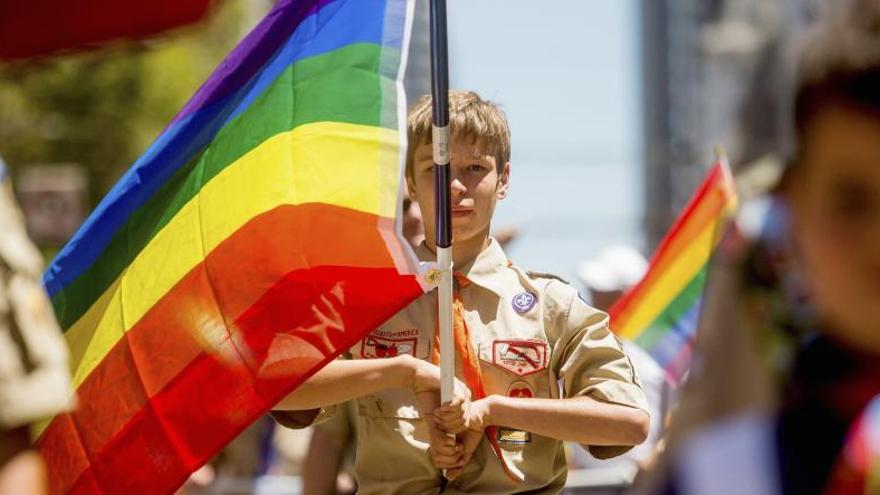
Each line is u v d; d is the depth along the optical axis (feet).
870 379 19.61
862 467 19.33
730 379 20.08
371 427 43.88
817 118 19.15
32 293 28.30
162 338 43.75
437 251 41.22
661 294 64.90
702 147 257.55
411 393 43.62
